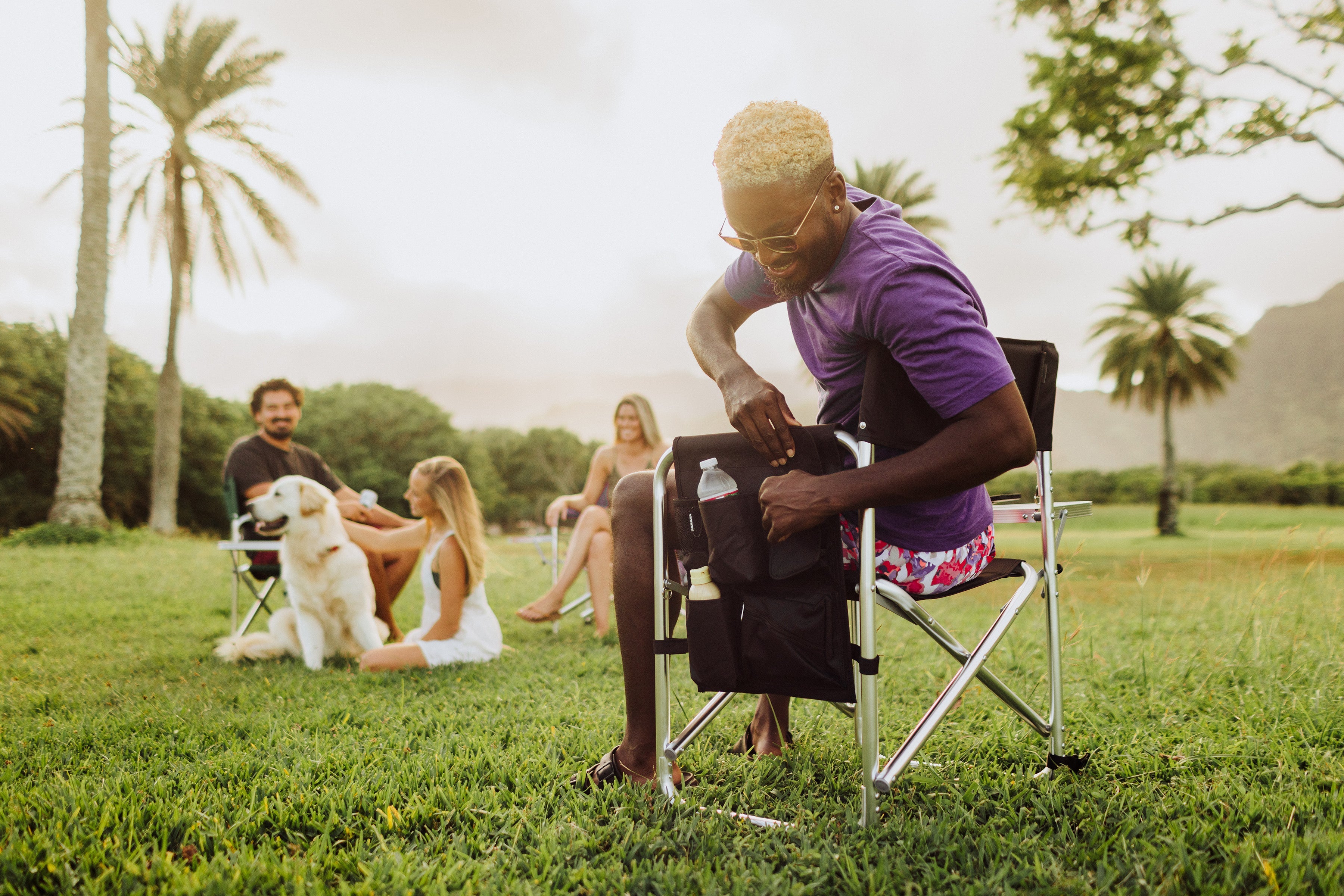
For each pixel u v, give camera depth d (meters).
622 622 1.76
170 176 17.34
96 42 11.46
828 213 1.47
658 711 1.68
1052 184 11.42
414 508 3.69
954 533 1.63
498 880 1.37
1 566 7.22
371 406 40.19
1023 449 1.36
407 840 1.57
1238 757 1.95
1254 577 4.81
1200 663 3.04
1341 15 9.96
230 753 2.12
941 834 1.49
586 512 4.30
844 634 1.49
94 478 11.31
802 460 1.49
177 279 17.33
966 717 2.44
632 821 1.59
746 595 1.52
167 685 3.05
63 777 1.94
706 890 1.29
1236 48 10.56
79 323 11.28
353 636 3.60
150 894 1.29
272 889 1.34
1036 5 11.32
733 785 1.83
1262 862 1.32
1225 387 27.62
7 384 21.53
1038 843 1.47
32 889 1.33
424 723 2.47
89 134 11.31
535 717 2.53
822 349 1.66
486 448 59.12
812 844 1.49
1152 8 10.70
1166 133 10.82
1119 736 2.17
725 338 1.84
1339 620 3.64
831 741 2.21
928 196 23.84
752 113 1.47
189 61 17.08
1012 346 1.65
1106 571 7.07
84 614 4.84
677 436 1.63
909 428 1.46
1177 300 27.38
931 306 1.37
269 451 4.33
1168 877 1.31
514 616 5.04
